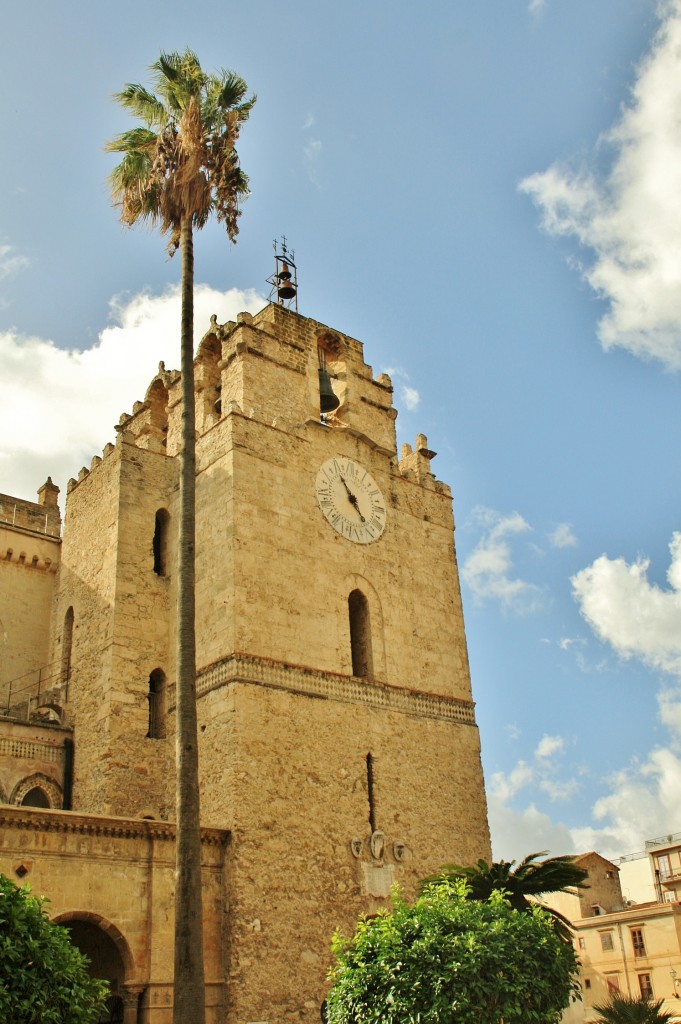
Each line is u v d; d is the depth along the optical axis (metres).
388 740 40.50
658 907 71.88
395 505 46.12
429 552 46.72
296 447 42.66
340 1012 27.17
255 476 40.41
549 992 28.09
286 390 43.78
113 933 30.50
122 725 38.62
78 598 43.81
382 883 37.44
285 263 49.53
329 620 40.56
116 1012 31.45
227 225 34.97
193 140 33.50
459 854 40.84
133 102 35.31
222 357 44.41
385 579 43.91
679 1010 67.88
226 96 35.59
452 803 41.72
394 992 26.41
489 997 26.80
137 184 34.25
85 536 44.81
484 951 26.97
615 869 87.12
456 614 46.50
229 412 40.84
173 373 47.97
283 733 36.88
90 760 38.78
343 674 40.00
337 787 37.75
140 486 43.31
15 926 21.97
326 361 48.94
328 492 43.06
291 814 35.84
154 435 48.28
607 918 74.88
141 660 40.22
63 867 30.16
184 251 32.88
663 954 70.69
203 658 38.03
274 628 38.38
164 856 32.38
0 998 20.70
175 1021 24.48
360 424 46.41
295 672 38.31
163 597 41.91
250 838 34.34
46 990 21.53
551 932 29.89
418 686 43.03
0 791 37.78
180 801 26.47
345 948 29.95
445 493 49.22
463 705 44.50
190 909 25.39
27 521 50.34
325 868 35.97
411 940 27.47
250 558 38.78
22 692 44.88
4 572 46.28
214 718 36.50
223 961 32.59
